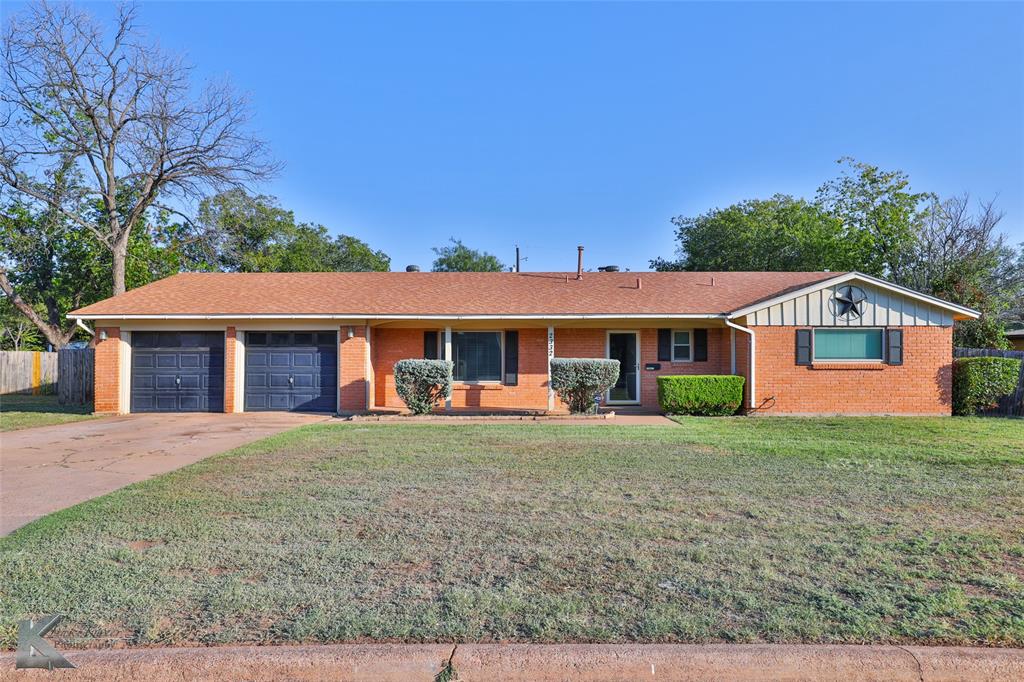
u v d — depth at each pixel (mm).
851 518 6211
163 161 27188
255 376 17938
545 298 18688
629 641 3740
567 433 12453
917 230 31219
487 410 17875
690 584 4543
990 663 3514
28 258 31000
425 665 3547
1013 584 4535
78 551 5320
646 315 17234
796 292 16344
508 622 3961
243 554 5203
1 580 4676
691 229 42969
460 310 17594
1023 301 29453
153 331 17953
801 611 4094
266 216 33656
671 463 9117
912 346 16359
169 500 7035
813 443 10961
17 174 26266
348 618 4004
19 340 40625
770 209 38656
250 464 9227
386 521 6152
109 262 30109
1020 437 11742
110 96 26750
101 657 3557
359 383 17516
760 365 16406
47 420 15992
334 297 18688
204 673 3516
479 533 5750
